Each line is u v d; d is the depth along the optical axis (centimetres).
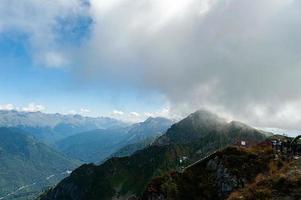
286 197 5859
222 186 8831
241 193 6531
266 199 5997
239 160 9119
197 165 9888
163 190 9331
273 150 9138
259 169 8662
